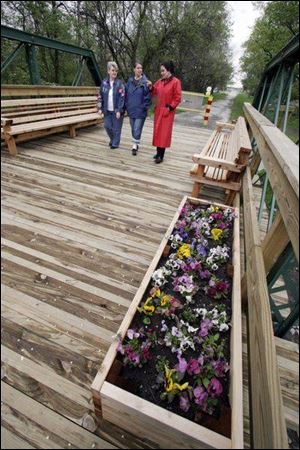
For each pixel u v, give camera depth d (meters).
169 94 3.91
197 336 1.49
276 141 1.68
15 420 1.37
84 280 2.14
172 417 1.10
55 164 4.10
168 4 10.62
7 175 3.64
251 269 1.61
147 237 2.69
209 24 11.05
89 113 6.28
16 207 2.97
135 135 4.61
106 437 1.32
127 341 1.42
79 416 1.39
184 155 5.02
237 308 1.59
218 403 1.24
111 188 3.54
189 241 2.26
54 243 2.50
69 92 5.95
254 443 0.99
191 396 1.23
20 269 2.19
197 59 12.03
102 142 5.36
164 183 3.81
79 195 3.31
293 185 1.09
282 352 1.64
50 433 1.33
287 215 1.19
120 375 1.31
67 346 1.68
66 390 1.49
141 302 1.66
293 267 1.61
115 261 2.35
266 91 5.34
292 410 1.40
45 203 3.09
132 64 12.14
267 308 1.23
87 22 11.17
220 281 1.82
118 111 4.52
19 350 1.65
